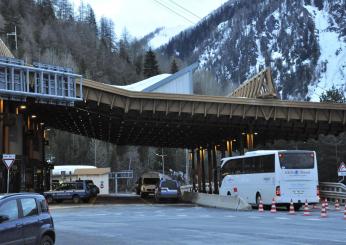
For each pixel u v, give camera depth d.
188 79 81.75
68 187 47.66
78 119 59.06
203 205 41.59
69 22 180.12
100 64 170.38
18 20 146.00
